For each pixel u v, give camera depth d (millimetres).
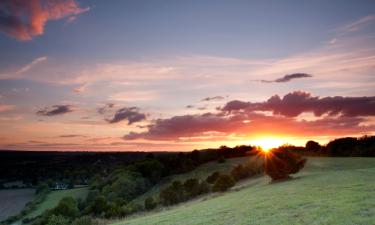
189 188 82625
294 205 30297
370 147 109750
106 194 114500
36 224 88438
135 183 124500
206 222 29891
